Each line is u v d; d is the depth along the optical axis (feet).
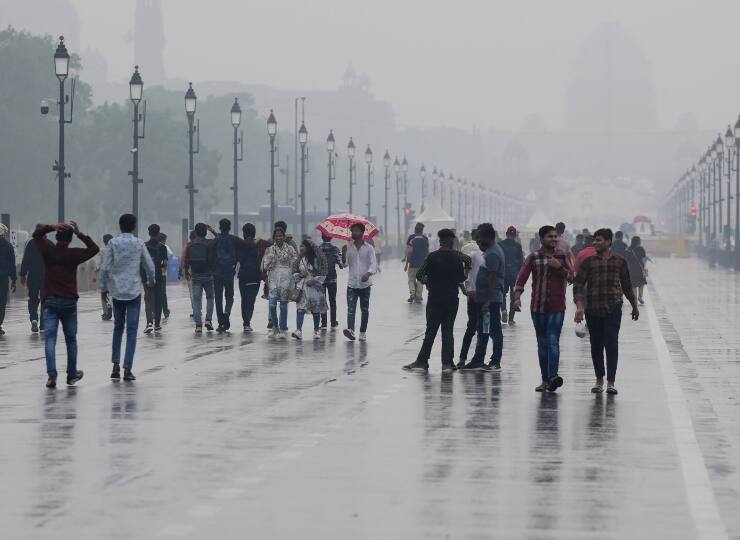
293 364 174.29
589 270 144.46
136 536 75.56
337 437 112.06
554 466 98.63
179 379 155.74
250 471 96.02
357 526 78.38
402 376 160.56
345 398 138.62
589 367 172.14
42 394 140.46
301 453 103.86
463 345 170.81
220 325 228.84
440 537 75.61
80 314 273.95
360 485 90.94
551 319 145.59
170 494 87.51
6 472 94.94
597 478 93.97
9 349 193.26
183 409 128.98
